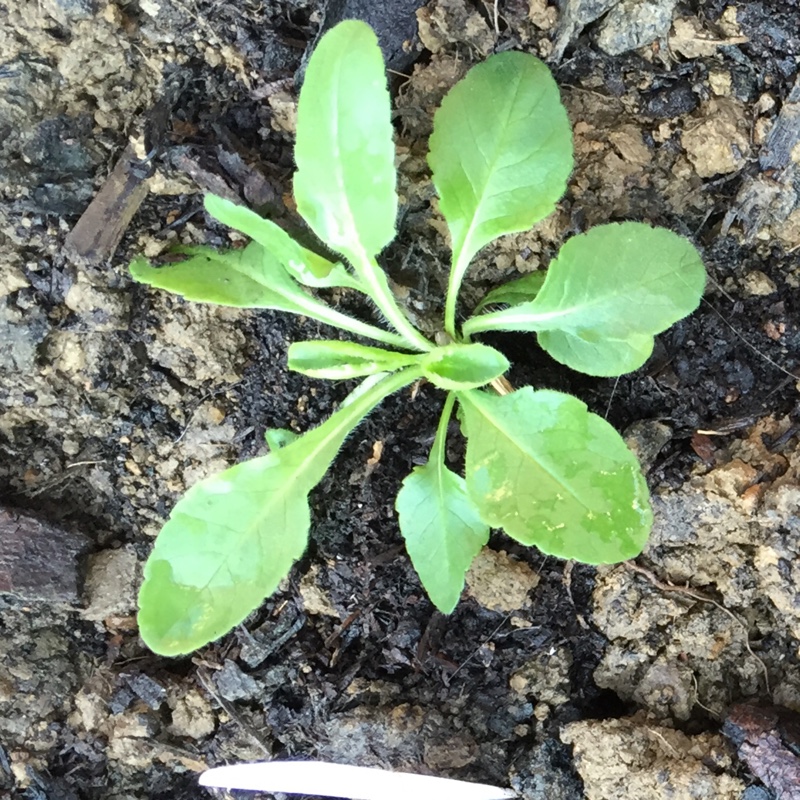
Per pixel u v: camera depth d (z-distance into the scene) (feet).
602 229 0.69
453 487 0.72
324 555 0.79
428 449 0.78
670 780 0.74
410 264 0.77
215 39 0.76
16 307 0.75
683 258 0.69
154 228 0.76
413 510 0.72
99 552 0.79
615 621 0.77
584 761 0.76
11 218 0.75
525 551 0.78
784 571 0.74
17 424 0.78
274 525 0.70
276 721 0.79
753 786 0.74
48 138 0.75
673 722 0.77
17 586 0.76
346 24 0.65
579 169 0.76
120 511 0.80
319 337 0.78
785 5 0.74
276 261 0.73
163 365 0.77
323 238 0.69
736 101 0.75
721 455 0.76
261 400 0.78
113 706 0.79
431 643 0.78
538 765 0.77
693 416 0.77
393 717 0.77
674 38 0.75
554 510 0.68
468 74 0.70
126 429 0.78
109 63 0.76
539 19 0.75
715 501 0.75
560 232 0.76
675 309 0.69
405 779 0.76
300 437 0.72
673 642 0.77
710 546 0.76
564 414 0.69
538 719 0.78
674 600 0.77
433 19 0.75
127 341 0.77
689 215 0.76
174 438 0.78
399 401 0.79
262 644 0.78
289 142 0.78
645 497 0.67
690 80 0.76
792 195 0.75
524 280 0.75
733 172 0.75
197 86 0.77
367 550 0.78
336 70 0.65
